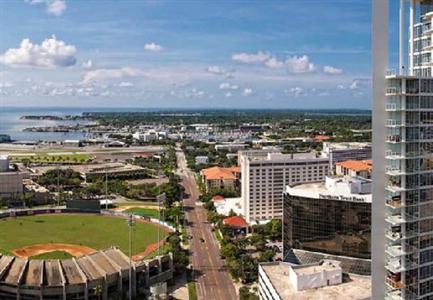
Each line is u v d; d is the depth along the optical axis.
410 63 167.50
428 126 152.00
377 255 154.00
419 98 149.75
